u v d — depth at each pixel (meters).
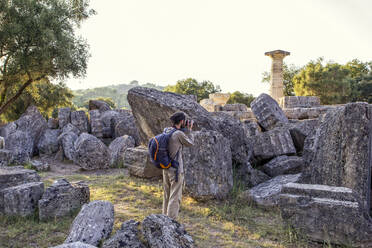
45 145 13.59
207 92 59.12
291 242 4.00
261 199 5.51
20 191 4.87
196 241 3.97
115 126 14.87
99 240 3.67
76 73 18.94
